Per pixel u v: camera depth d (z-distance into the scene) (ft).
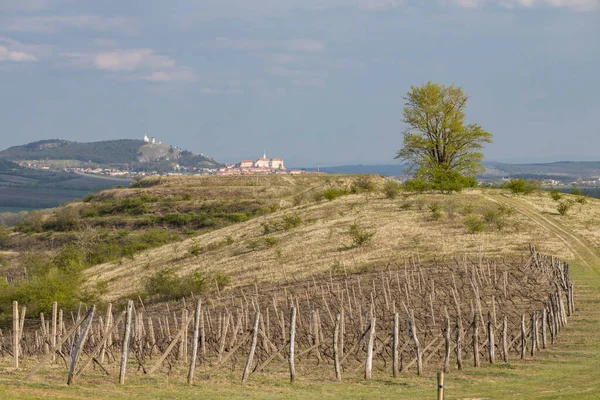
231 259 267.59
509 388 80.07
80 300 221.87
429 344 95.86
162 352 116.47
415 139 396.78
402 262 213.87
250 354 85.76
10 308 216.54
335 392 79.10
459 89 395.75
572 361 96.94
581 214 301.84
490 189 408.87
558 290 134.72
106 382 81.25
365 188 424.87
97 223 551.18
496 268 186.91
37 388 74.84
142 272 283.79
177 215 550.36
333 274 209.36
